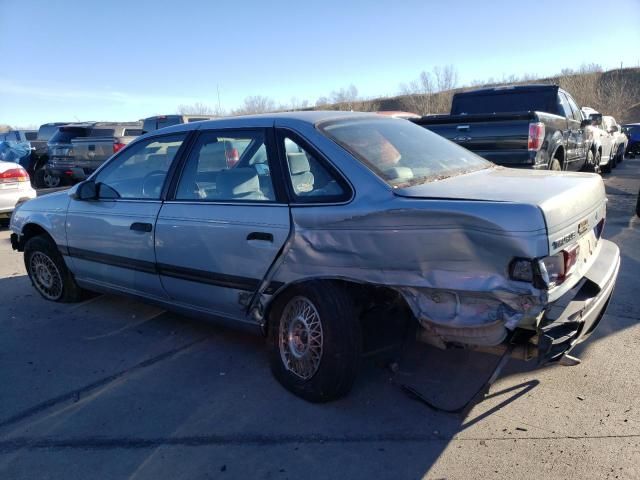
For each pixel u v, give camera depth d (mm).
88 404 3496
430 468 2754
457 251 2793
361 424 3164
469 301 2822
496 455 2832
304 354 3402
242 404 3426
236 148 3838
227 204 3721
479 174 3627
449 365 3816
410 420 3184
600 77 52844
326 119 3693
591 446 2869
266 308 3576
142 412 3379
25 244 5539
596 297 3131
